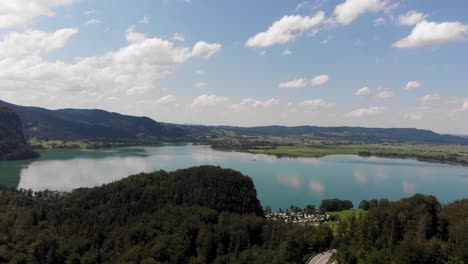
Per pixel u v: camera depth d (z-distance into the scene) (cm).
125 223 19950
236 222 19212
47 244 17850
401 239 15362
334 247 17400
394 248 14400
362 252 14262
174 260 16300
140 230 18438
